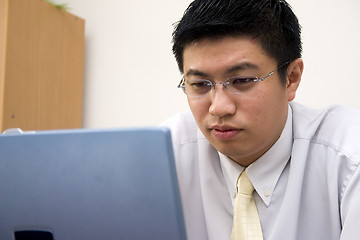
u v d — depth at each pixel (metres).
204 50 0.66
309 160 0.82
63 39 2.00
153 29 2.03
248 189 0.82
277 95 0.71
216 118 0.68
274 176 0.81
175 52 0.77
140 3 2.06
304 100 1.69
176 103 1.98
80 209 0.47
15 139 0.48
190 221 0.90
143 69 2.06
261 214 0.81
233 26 0.63
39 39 1.87
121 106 2.11
